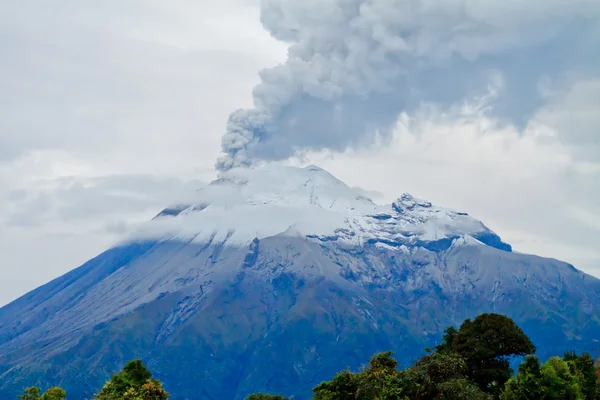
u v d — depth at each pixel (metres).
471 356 109.31
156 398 105.19
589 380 102.56
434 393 95.38
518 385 95.50
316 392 109.56
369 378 102.00
